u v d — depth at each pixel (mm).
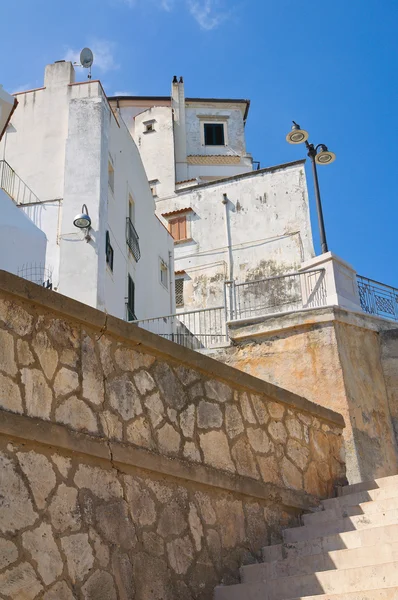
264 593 5945
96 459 5449
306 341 11914
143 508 5699
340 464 8438
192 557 5980
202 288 27719
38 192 18672
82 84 19953
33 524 4797
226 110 35719
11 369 5059
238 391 7285
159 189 31438
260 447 7266
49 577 4762
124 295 19156
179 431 6355
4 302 5188
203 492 6375
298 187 28344
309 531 6953
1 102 14719
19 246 16891
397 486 7316
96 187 18234
